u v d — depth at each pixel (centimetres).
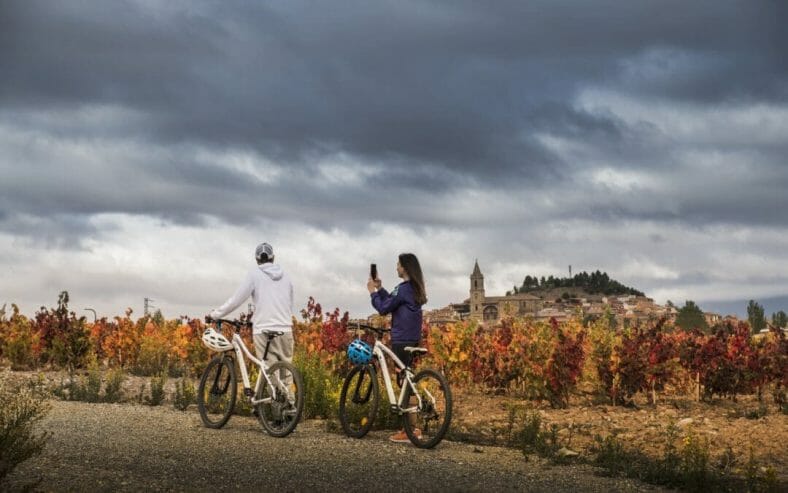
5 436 639
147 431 959
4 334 1895
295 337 1848
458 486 710
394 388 1048
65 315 1894
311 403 1161
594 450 920
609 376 1385
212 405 1074
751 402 1485
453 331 1641
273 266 1086
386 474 750
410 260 988
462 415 1273
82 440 871
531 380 1383
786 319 7862
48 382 1524
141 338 2006
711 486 761
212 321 1087
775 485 756
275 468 761
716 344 1480
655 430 1104
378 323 1755
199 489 668
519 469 802
